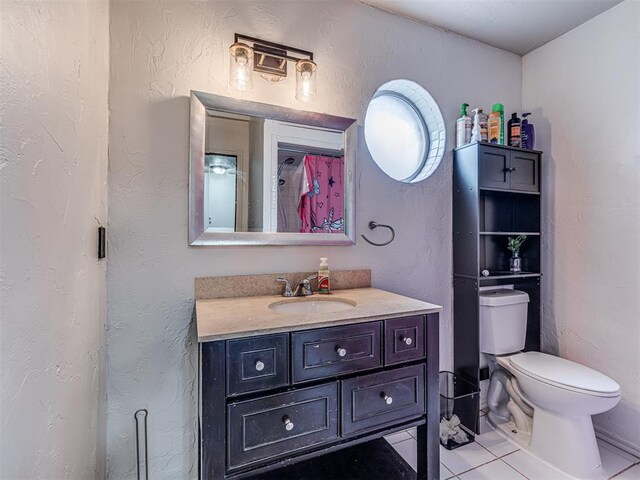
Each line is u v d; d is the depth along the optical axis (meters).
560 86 1.97
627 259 1.68
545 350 2.05
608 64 1.75
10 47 0.52
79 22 0.88
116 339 1.26
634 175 1.65
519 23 1.86
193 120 1.35
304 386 1.03
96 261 1.08
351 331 1.10
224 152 1.41
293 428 1.01
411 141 2.10
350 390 1.10
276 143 1.50
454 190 1.92
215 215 1.40
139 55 1.28
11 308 0.52
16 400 0.54
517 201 2.12
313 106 1.58
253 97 1.46
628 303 1.68
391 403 1.16
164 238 1.32
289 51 1.53
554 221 2.00
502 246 2.11
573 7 1.73
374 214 1.72
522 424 1.78
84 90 0.93
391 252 1.76
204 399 0.92
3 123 0.50
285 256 1.53
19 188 0.55
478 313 1.78
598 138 1.79
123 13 1.26
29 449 0.58
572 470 1.47
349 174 1.63
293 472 1.37
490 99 2.06
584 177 1.86
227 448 0.94
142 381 1.31
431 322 1.24
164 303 1.33
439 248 1.89
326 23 1.61
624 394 1.68
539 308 1.98
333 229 1.61
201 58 1.38
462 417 1.82
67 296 0.79
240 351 0.96
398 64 1.79
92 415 1.04
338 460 1.44
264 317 1.10
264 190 1.48
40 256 0.63
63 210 0.76
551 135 2.02
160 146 1.31
